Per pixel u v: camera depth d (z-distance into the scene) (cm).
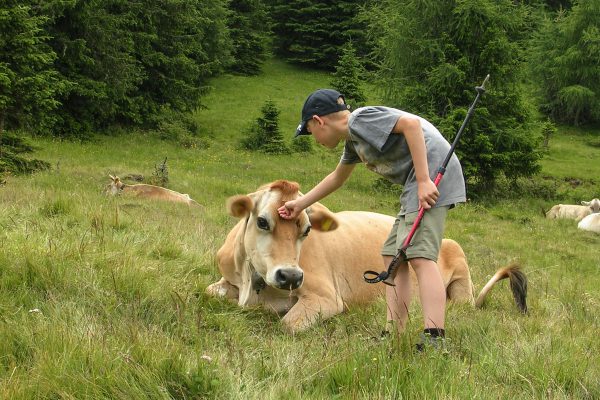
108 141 2959
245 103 4272
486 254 1266
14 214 753
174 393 315
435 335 410
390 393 319
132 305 448
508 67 2686
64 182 1611
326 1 5225
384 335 429
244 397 310
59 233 643
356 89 3478
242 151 3238
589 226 1930
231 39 4816
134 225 784
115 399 305
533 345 430
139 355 345
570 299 716
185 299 482
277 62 5362
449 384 339
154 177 1909
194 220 1034
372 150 443
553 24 4825
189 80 3719
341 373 346
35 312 409
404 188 441
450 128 2514
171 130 3284
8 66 1836
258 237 506
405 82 2789
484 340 443
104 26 2972
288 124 3953
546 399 336
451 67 2570
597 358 427
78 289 465
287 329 498
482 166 2628
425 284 419
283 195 508
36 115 1981
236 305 529
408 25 2775
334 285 584
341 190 2323
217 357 354
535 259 1343
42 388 305
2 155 1780
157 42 3494
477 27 2644
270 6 5262
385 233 654
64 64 2923
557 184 3177
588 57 4569
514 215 2088
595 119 4753
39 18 1906
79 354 337
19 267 490
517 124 2695
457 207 2106
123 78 3041
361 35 5128
